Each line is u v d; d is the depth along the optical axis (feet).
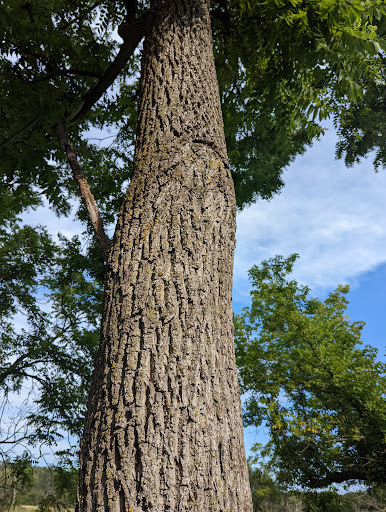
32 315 42.50
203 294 5.68
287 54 14.12
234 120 19.84
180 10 8.94
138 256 5.86
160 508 4.15
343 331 50.52
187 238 5.97
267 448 45.42
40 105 17.69
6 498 40.52
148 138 7.16
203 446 4.62
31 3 16.89
